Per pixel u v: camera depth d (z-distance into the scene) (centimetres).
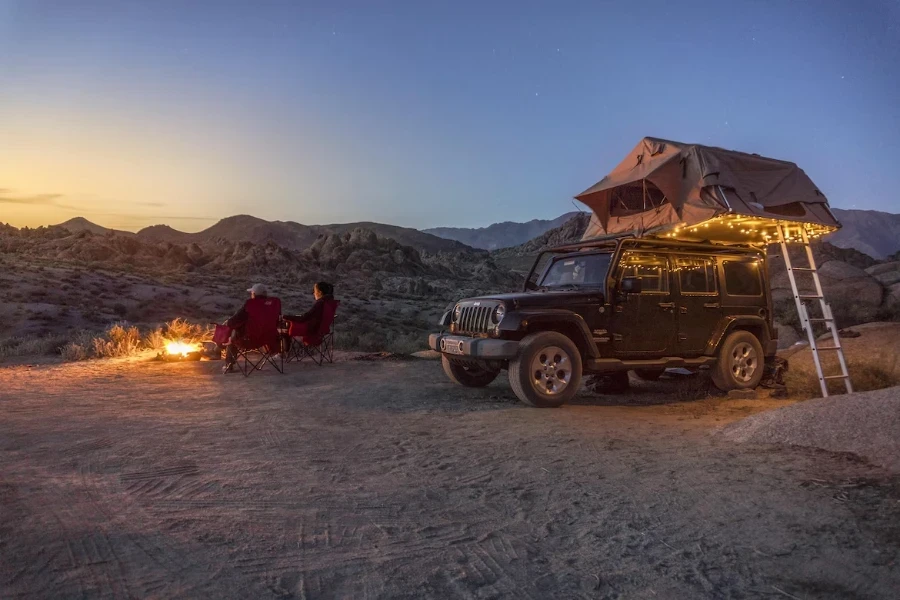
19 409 644
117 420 595
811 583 279
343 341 1441
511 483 420
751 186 775
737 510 368
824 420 517
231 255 9794
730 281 869
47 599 247
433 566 292
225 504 365
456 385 870
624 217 873
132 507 355
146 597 253
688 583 279
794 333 1421
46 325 3028
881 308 1669
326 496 386
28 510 343
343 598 258
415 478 429
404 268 13588
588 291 780
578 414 672
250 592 260
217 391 787
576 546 319
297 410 668
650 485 416
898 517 348
